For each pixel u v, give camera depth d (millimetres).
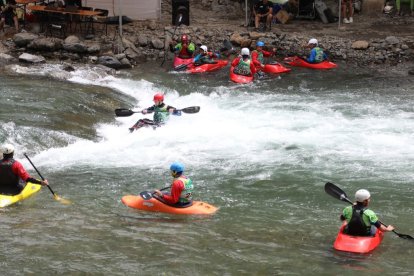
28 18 43719
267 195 21547
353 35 45438
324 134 28078
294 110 31828
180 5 45875
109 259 16500
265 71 39375
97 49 40312
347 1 48312
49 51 39969
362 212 17250
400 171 23641
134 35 43812
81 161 24641
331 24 48562
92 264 16203
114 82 36125
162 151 26016
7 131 25672
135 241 17688
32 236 17828
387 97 34156
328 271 16016
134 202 20359
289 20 49031
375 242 17344
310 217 19750
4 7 42938
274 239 18016
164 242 17656
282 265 16344
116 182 22531
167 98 34250
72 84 33969
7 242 17375
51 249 17016
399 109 31859
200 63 39625
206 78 38188
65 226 18641
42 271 15758
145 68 39906
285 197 21391
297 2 49688
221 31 45406
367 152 25781
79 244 17391
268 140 27312
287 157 25250
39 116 27750
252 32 44594
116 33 43906
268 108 32219
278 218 19625
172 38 42750
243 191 21859
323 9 48969
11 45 40219
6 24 43688
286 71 39406
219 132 28406
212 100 33812
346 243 17219
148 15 47625
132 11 47188
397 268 16156
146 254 16859
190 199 20297
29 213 19641
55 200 20750
